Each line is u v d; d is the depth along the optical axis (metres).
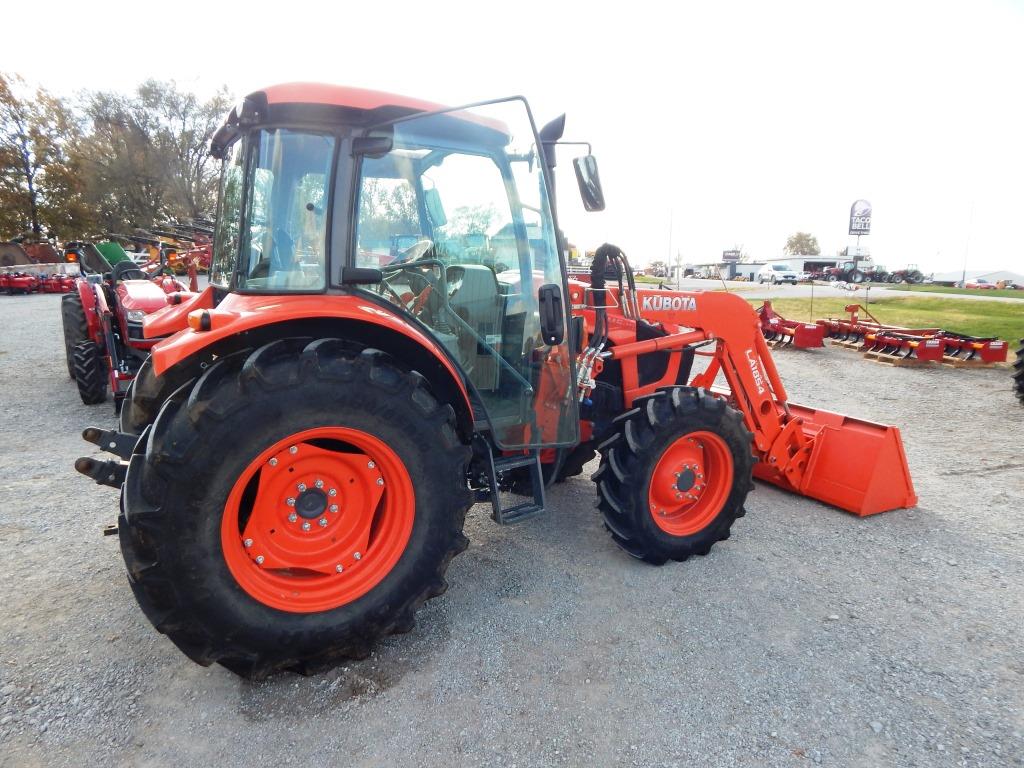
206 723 2.28
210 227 7.02
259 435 2.23
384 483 2.60
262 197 2.64
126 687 2.46
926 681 2.52
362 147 2.57
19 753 2.13
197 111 37.78
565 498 4.42
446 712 2.34
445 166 2.92
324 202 2.62
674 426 3.31
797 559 3.56
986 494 4.58
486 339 3.15
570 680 2.52
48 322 13.83
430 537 2.62
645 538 3.34
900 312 15.92
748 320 4.02
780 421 4.32
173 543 2.16
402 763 2.11
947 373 9.36
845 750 2.17
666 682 2.51
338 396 2.35
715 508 3.56
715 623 2.91
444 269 2.99
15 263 27.19
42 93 32.41
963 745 2.20
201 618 2.24
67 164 33.44
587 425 3.95
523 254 3.17
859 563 3.51
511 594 3.16
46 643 2.73
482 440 3.11
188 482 2.15
